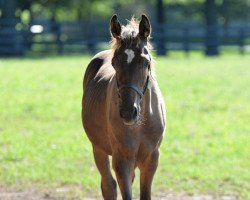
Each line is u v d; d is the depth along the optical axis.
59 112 17.83
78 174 11.68
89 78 9.31
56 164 12.35
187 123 16.22
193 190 10.66
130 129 7.49
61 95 20.69
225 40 43.22
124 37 7.13
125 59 7.05
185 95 20.66
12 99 19.89
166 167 12.01
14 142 14.23
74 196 10.42
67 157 12.88
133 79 7.02
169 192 10.66
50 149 13.53
